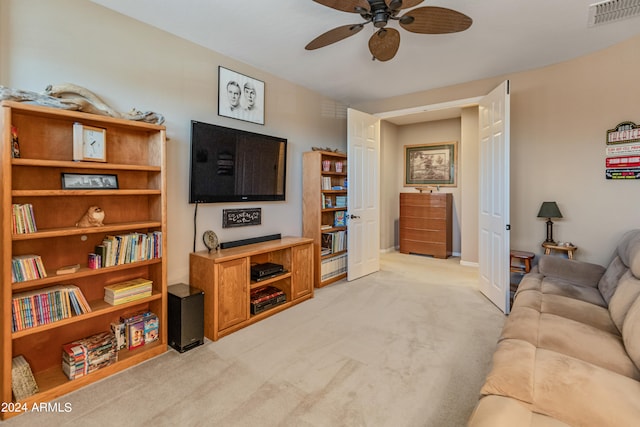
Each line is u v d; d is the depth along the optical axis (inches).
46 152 79.8
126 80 96.6
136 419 66.5
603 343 64.7
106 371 81.8
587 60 124.3
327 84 159.8
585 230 127.5
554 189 134.5
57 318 74.5
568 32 106.5
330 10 93.0
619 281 86.0
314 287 159.2
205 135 115.3
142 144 97.8
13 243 75.7
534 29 104.0
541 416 42.9
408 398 73.4
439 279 174.6
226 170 123.6
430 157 252.7
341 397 73.7
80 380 77.2
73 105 76.6
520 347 60.3
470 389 76.8
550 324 73.4
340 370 85.0
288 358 91.4
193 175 113.0
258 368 86.1
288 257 134.3
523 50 120.0
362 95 177.9
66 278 75.6
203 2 89.0
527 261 134.0
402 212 249.1
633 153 114.8
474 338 103.3
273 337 105.0
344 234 177.3
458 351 94.9
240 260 111.9
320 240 158.1
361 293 150.1
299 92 160.9
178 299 95.5
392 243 263.4
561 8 91.7
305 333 107.8
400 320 118.3
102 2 89.0
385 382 79.6
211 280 104.0
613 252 120.4
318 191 157.2
